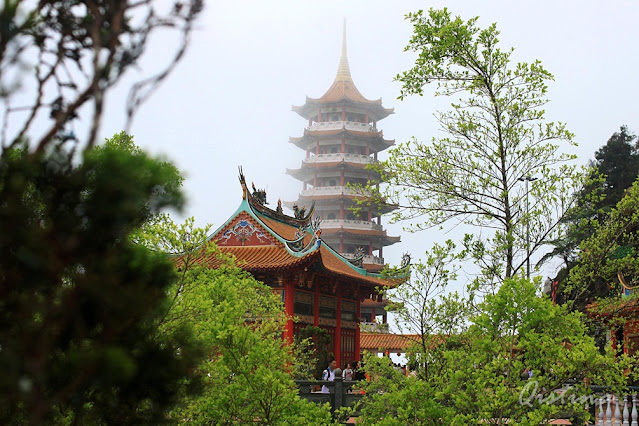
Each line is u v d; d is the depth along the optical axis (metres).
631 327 26.61
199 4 5.57
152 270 5.93
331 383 26.28
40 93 5.56
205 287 17.31
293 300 43.09
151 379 6.44
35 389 5.62
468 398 16.11
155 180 5.77
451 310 17.84
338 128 108.31
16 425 6.26
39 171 5.43
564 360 15.64
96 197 5.41
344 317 52.03
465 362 16.69
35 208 5.65
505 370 17.02
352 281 50.31
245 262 41.91
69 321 5.58
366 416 17.95
